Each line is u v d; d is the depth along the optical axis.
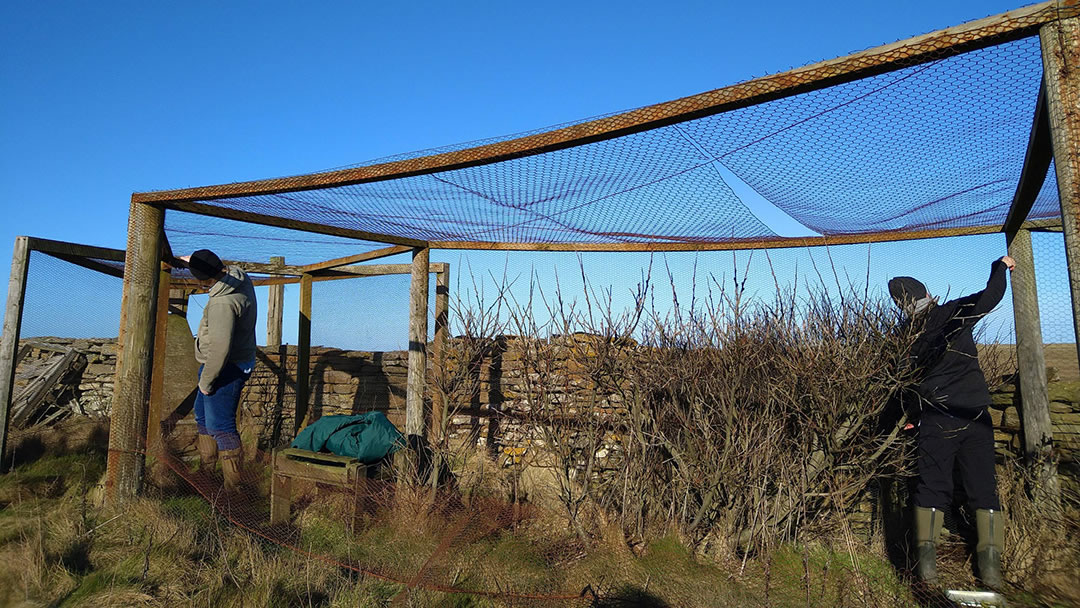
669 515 4.19
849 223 4.88
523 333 4.73
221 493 4.88
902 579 3.75
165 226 5.66
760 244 5.52
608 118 3.03
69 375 8.80
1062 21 2.21
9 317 6.07
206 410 5.28
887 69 2.47
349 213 5.14
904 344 3.81
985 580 3.56
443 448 4.98
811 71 2.55
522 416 5.25
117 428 4.79
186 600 3.28
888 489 4.34
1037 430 4.33
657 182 3.90
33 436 6.72
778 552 3.96
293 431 7.82
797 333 4.18
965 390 3.69
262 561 3.71
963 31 2.33
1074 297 2.21
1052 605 3.33
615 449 4.78
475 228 5.52
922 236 5.09
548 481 5.00
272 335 9.14
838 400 3.96
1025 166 3.37
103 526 4.26
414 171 3.66
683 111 2.81
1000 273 3.68
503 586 3.55
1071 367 4.45
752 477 4.00
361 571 3.68
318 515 4.68
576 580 3.69
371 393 7.46
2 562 3.62
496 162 3.48
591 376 4.49
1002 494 4.12
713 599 3.45
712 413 4.27
